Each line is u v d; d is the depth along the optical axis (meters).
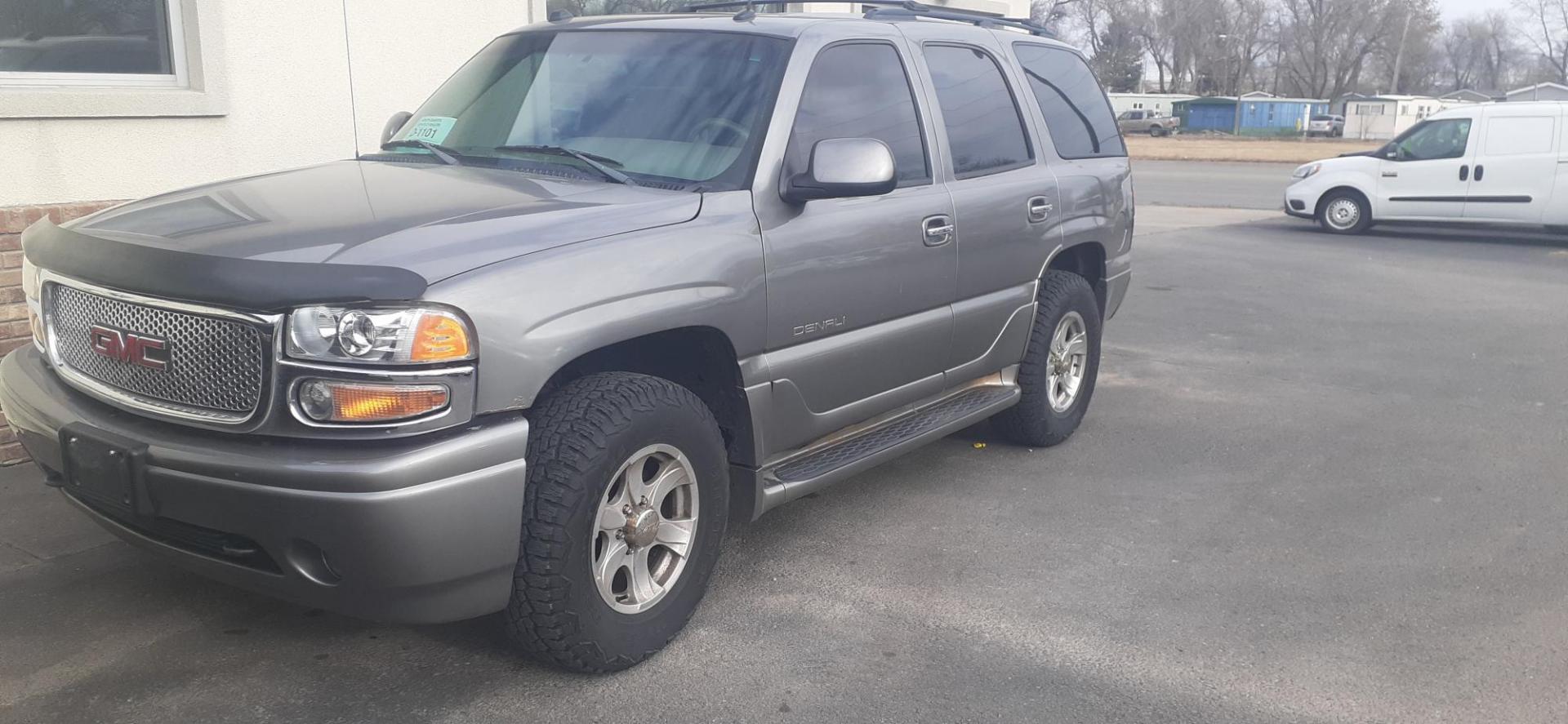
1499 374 7.65
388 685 3.30
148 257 2.96
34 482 4.81
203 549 3.06
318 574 2.91
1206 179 30.17
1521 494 5.20
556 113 4.10
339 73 6.15
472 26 6.79
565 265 3.07
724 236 3.52
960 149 4.77
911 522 4.72
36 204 5.07
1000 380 5.33
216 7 5.56
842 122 4.14
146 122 5.40
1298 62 94.75
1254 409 6.67
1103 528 4.70
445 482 2.81
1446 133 15.84
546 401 3.22
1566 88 68.25
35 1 5.14
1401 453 5.82
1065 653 3.61
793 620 3.79
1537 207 15.27
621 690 3.32
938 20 5.20
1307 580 4.20
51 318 3.34
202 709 3.14
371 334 2.76
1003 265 4.95
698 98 3.96
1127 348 8.40
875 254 4.12
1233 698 3.35
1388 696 3.37
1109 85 94.50
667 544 3.52
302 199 3.41
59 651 3.43
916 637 3.70
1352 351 8.37
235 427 2.86
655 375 3.83
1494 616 3.92
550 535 3.07
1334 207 16.73
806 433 4.03
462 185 3.57
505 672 3.40
